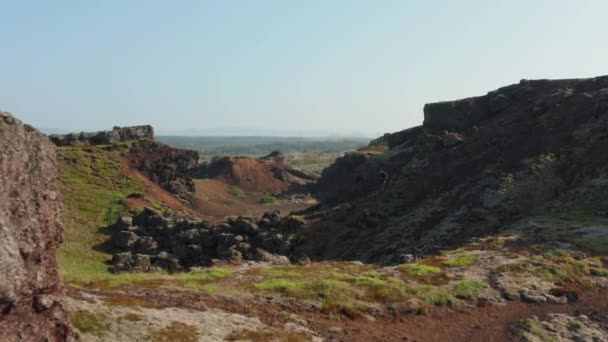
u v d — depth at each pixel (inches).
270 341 859.4
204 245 2817.4
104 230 3093.0
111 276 1267.2
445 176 3388.3
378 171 4205.2
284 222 3235.7
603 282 1381.6
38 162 657.6
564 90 3602.4
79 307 775.7
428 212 2920.8
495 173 3061.0
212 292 1091.3
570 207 2148.1
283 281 1212.5
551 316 1165.1
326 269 1419.8
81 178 3870.6
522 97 3863.2
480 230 2351.1
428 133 4141.2
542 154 2783.0
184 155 4975.4
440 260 1524.4
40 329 595.8
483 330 1084.5
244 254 2682.1
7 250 565.0
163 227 3083.2
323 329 985.5
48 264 644.7
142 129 5172.2
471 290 1261.1
